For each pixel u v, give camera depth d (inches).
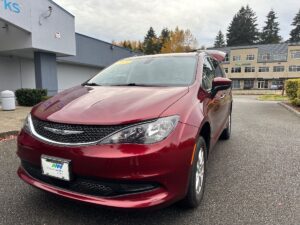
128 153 85.7
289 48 2239.2
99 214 106.7
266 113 426.6
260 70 2351.1
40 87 538.0
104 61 951.6
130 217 104.9
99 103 104.6
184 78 134.3
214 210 110.6
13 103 414.9
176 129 93.6
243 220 103.3
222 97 170.2
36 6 482.0
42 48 503.5
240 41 3267.7
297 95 493.0
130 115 92.5
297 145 213.0
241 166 163.2
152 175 86.9
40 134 99.6
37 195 121.9
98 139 89.0
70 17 585.9
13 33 489.7
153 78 140.2
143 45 3038.9
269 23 3378.4
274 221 102.5
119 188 88.5
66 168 90.7
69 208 111.0
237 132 263.9
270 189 130.6
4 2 414.0
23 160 105.1
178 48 2249.0
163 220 103.1
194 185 103.0
